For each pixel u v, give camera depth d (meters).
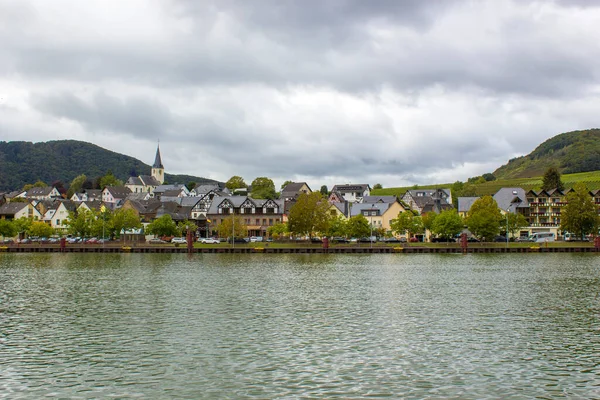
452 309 69.50
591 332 56.66
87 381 41.78
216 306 71.69
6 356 48.16
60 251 184.75
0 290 86.69
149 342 52.56
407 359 46.78
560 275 107.00
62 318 64.00
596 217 191.62
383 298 78.38
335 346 50.84
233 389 39.91
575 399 38.34
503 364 45.56
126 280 99.94
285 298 78.38
